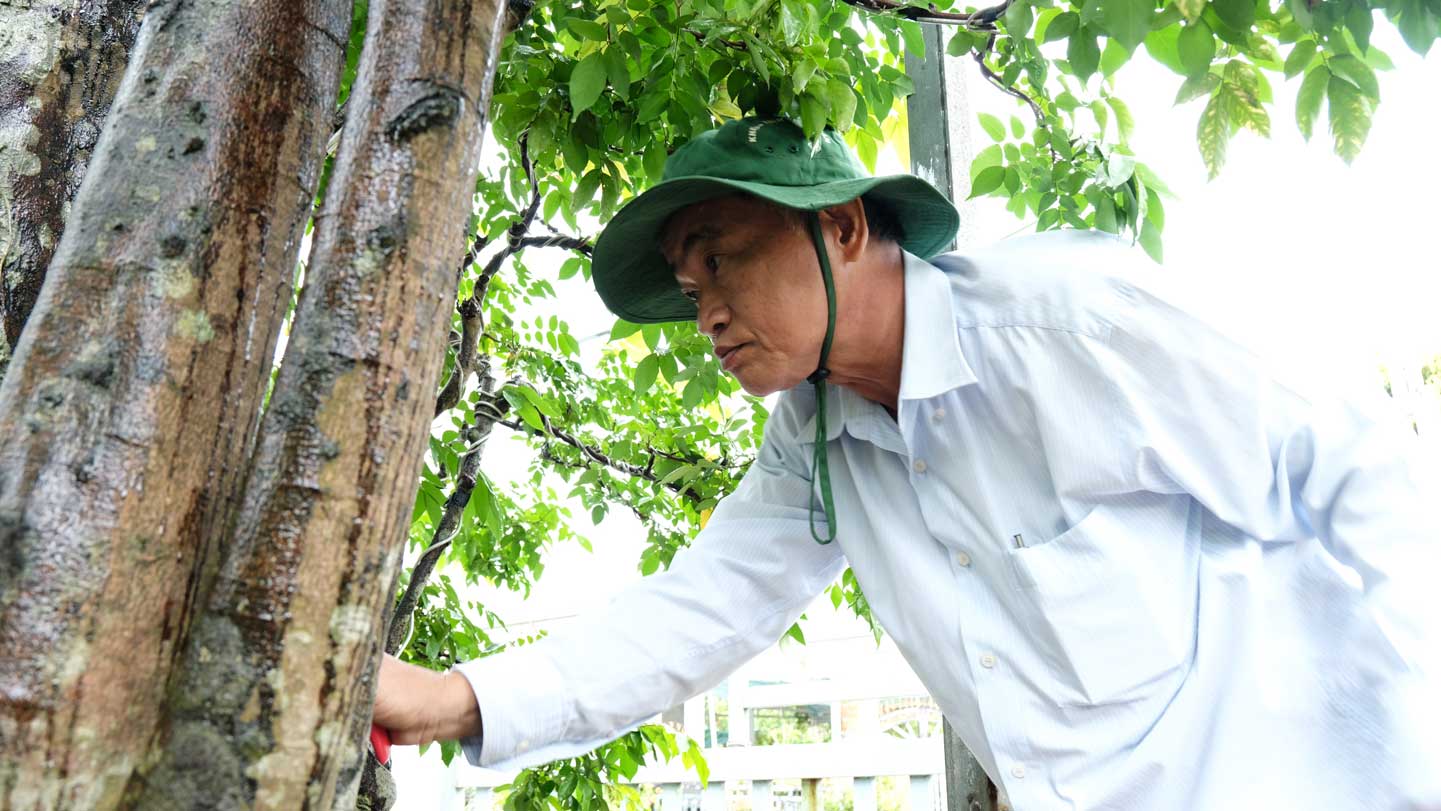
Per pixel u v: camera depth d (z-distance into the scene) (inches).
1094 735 51.2
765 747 151.9
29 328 24.9
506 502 131.6
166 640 23.5
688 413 120.0
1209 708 49.8
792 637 115.6
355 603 24.0
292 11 28.9
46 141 38.8
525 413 78.0
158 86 27.2
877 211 57.5
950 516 56.7
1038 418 53.0
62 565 22.5
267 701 22.9
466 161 26.7
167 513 23.9
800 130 56.7
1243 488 50.0
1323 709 48.2
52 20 39.9
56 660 22.0
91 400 23.8
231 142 27.0
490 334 113.5
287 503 23.7
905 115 95.7
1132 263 54.3
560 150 72.7
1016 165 79.1
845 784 283.4
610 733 57.7
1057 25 61.1
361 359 24.4
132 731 22.8
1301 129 60.7
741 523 64.2
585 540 145.0
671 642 59.7
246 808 22.5
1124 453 51.2
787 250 53.4
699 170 54.4
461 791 176.1
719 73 64.5
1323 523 49.8
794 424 64.7
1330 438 48.4
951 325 54.5
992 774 57.1
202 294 25.6
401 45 26.4
